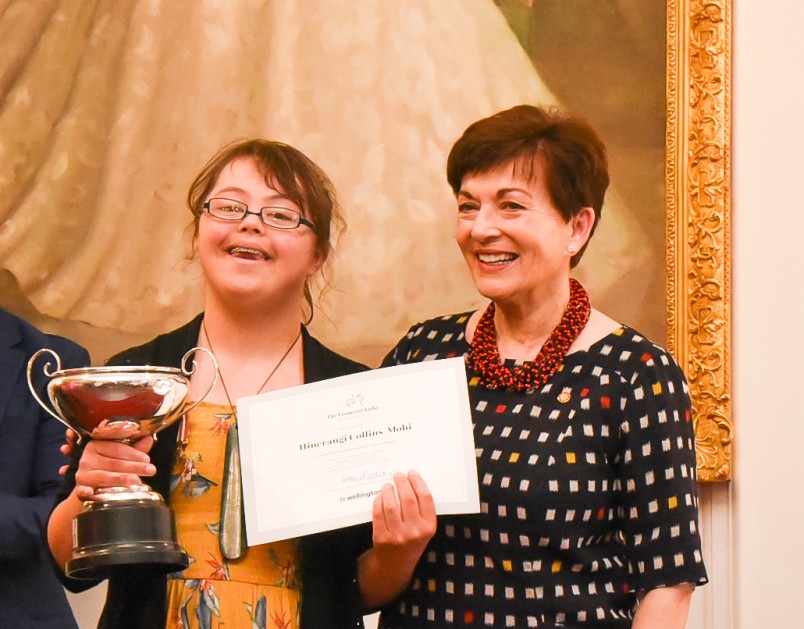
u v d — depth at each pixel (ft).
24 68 10.70
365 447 7.34
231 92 10.66
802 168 10.05
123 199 10.53
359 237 10.36
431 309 10.23
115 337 10.32
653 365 7.30
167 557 6.84
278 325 8.17
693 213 10.07
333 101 10.59
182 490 7.55
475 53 10.56
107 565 6.77
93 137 10.62
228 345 8.14
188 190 10.54
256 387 8.02
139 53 10.72
